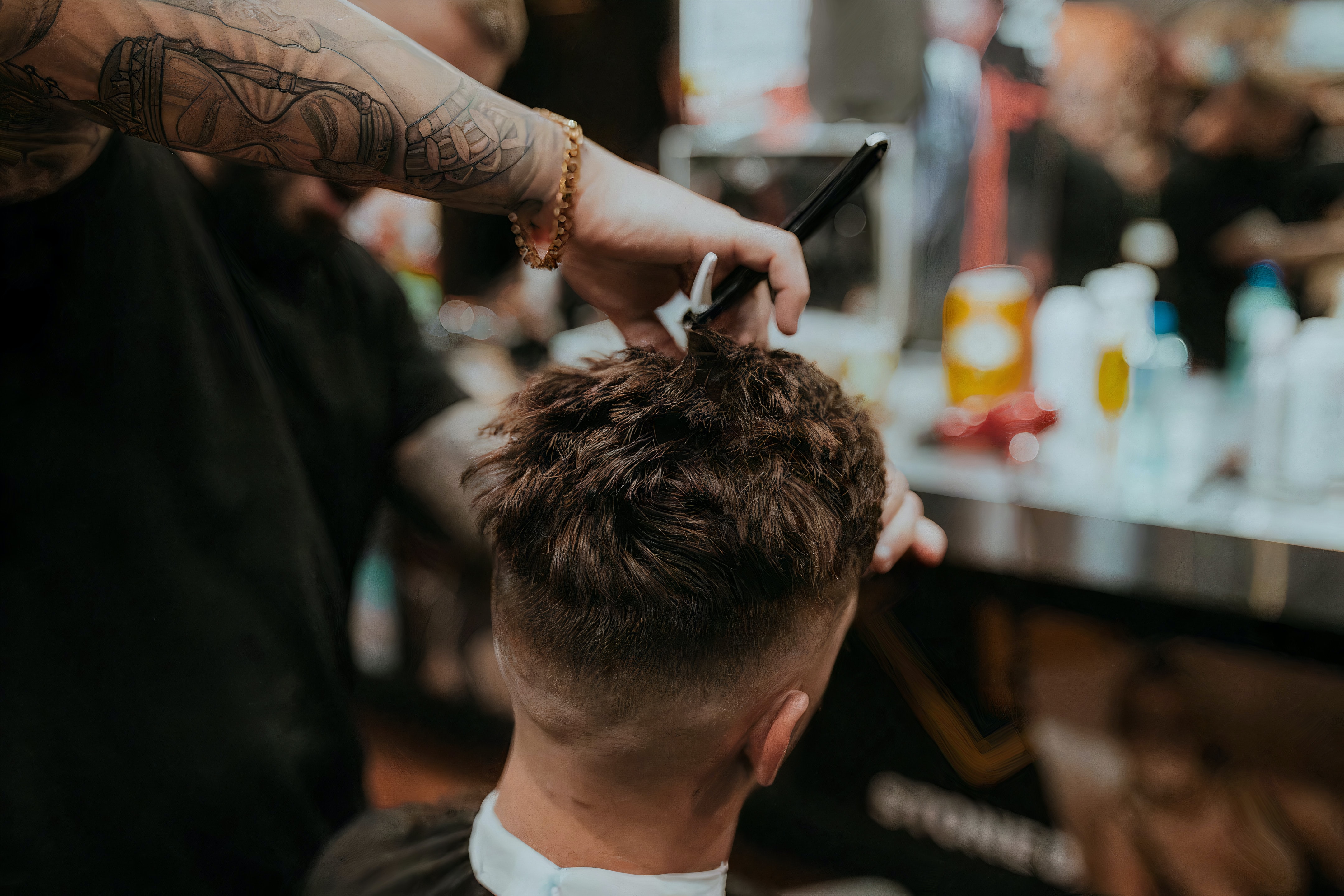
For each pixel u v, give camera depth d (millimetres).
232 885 951
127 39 521
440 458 1239
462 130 596
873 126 1716
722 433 556
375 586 2094
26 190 726
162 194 853
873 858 1663
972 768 1549
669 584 516
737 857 1789
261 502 941
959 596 1477
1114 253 1636
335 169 596
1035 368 1481
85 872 885
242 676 924
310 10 552
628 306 759
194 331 881
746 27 1824
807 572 537
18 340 794
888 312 1767
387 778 1995
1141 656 1343
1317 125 1377
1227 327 1486
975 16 1653
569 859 616
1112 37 1523
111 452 842
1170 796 1355
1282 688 1234
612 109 2039
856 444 601
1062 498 1262
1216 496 1224
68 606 847
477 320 2039
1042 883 1509
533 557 555
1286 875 1273
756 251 664
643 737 565
